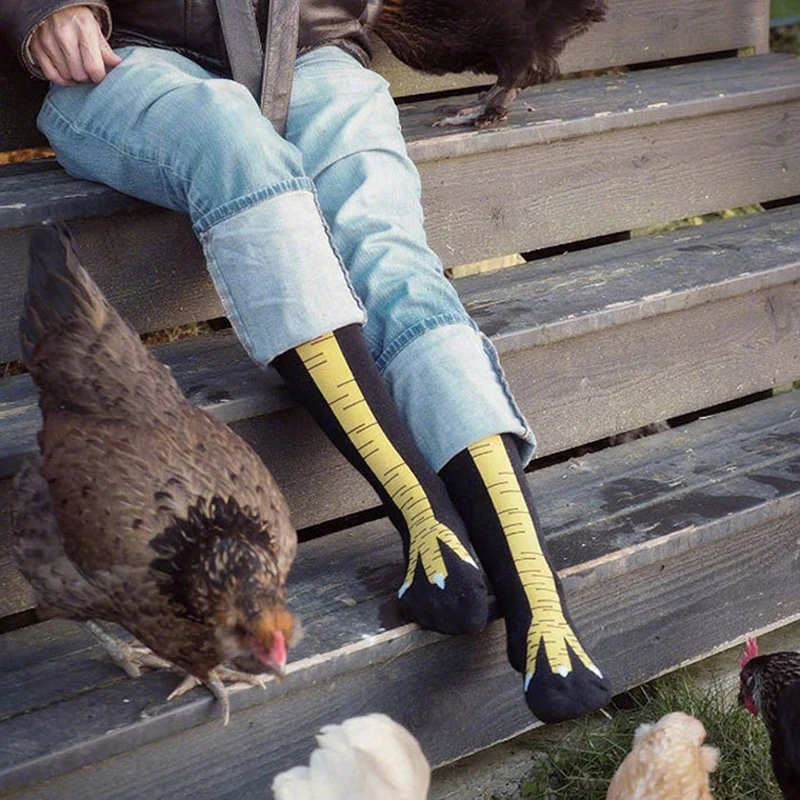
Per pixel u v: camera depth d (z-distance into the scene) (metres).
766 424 3.07
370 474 2.30
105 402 2.03
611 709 2.66
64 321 2.05
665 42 3.89
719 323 3.05
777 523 2.70
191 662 1.98
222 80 2.48
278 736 2.20
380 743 1.81
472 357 2.40
